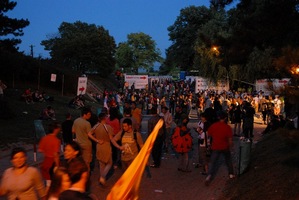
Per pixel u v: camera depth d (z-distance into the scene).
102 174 11.02
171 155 16.67
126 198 4.14
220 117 11.98
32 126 23.44
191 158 16.22
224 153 12.04
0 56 37.44
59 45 64.88
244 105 22.67
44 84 46.34
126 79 46.84
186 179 12.48
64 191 4.20
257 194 9.56
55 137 8.99
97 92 54.72
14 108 28.53
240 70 45.12
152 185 11.70
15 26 32.94
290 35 13.13
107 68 64.88
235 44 14.10
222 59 15.35
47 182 8.86
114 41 67.06
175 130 13.58
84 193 4.21
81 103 35.84
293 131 8.62
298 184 9.14
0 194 6.22
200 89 44.94
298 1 12.83
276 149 14.30
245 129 21.08
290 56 8.23
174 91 51.78
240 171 12.27
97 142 10.87
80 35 65.00
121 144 10.78
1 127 21.92
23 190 6.09
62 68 51.41
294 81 8.52
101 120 11.05
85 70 64.38
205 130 13.20
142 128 26.94
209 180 11.62
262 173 11.21
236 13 16.62
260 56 35.25
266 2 13.20
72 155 6.43
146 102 42.53
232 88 48.69
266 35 13.14
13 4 32.25
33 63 45.09
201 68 50.06
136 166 4.16
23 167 6.15
